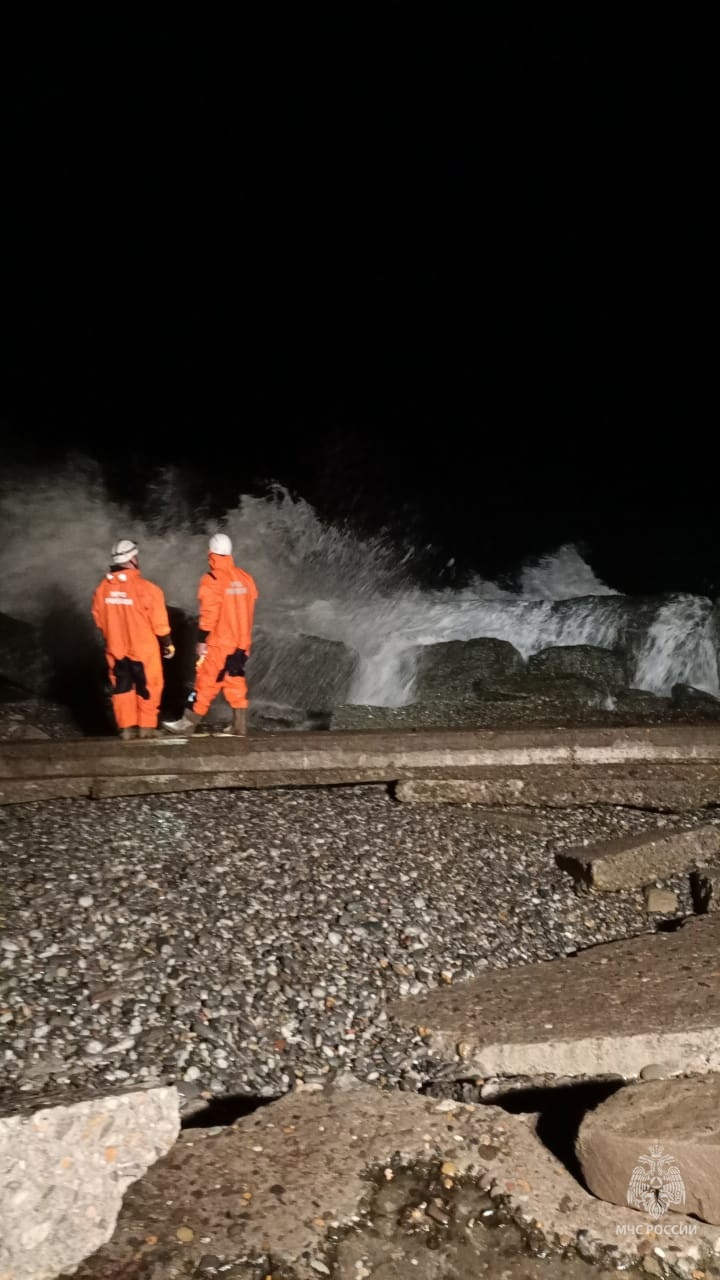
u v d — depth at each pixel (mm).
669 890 7559
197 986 5664
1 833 7078
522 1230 3990
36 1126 3902
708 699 12898
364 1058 5508
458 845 7688
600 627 14852
